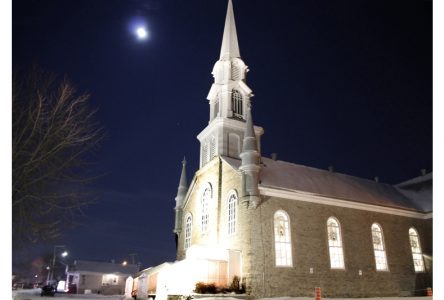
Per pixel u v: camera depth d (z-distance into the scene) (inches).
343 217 1369.3
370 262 1363.2
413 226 1556.3
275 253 1178.0
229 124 1547.7
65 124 653.9
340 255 1312.7
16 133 601.6
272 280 1141.7
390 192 1743.4
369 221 1434.5
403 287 1409.9
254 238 1161.4
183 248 1615.4
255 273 1125.1
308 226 1272.1
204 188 1523.1
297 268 1196.5
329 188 1448.1
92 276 2891.2
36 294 2041.1
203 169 1551.4
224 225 1309.1
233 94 1649.9
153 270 1337.4
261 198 1220.5
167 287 1183.6
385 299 1106.7
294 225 1245.7
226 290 1116.5
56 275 3737.7
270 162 1508.4
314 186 1407.5
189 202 1651.1
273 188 1238.3
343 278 1274.6
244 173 1242.6
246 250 1157.7
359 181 1727.4
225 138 1521.9
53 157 654.5
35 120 619.2
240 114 1630.2
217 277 1149.7
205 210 1489.9
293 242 1222.9
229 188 1338.6
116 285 2928.2
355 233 1374.3
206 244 1385.3
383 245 1437.0
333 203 1359.5
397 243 1475.1
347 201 1380.4
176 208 1707.7
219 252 1194.0
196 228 1520.7
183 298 1096.8
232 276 1147.9
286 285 1158.3
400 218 1531.7
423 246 1541.6
